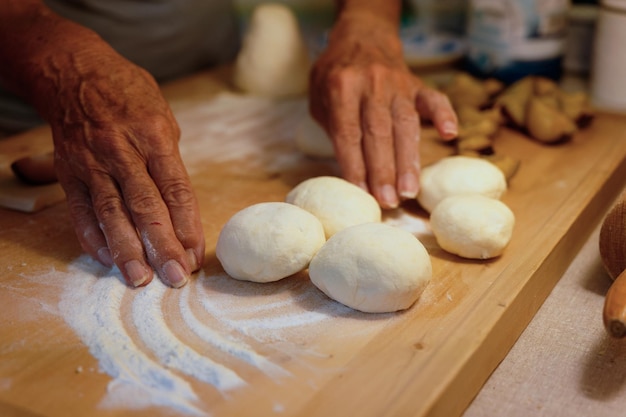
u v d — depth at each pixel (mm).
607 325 751
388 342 827
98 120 1049
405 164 1161
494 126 1438
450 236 1010
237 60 1806
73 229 1140
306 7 2246
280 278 953
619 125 1528
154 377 774
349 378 765
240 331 858
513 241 1062
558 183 1262
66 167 1051
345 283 880
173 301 923
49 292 955
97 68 1136
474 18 1752
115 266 994
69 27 1222
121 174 1011
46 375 787
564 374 848
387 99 1231
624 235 967
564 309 984
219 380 763
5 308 917
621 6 1596
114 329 859
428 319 872
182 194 1017
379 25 1446
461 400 787
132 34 1783
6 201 1207
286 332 855
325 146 1363
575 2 2039
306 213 987
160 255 954
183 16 1864
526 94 1526
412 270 870
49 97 1125
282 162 1390
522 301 925
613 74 1665
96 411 729
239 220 959
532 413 788
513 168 1261
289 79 1750
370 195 1121
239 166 1374
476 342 812
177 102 1723
